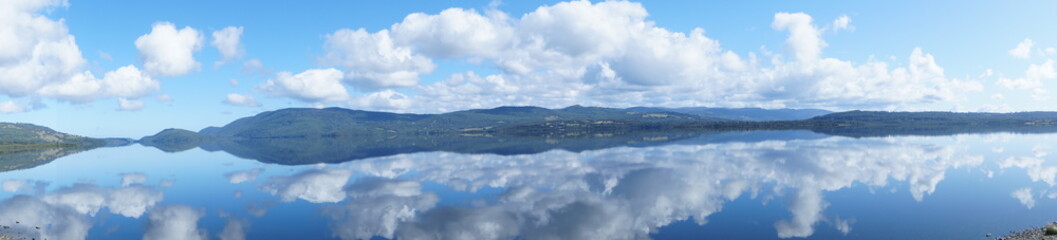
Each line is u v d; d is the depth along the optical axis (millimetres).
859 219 37750
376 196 53344
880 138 163250
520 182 61844
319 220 42156
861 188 51375
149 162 119750
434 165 89000
